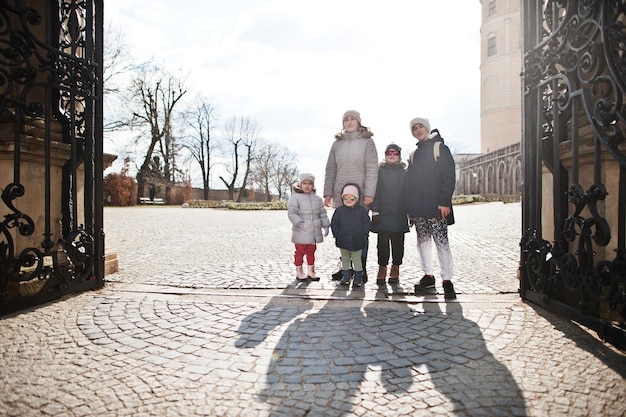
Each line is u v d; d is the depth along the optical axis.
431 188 4.01
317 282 4.63
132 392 2.06
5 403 1.95
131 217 17.53
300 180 4.75
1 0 3.25
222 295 3.96
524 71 3.81
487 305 3.61
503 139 42.06
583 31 2.98
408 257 6.41
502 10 41.66
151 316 3.27
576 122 3.01
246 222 15.05
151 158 37.66
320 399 2.00
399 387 2.12
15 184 3.38
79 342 2.71
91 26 4.09
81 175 4.59
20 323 3.08
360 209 4.40
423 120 4.19
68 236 3.87
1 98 3.27
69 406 1.93
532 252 3.65
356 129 4.67
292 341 2.75
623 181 2.60
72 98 3.86
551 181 4.00
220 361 2.43
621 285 2.98
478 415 1.86
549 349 2.59
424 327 3.03
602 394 2.03
